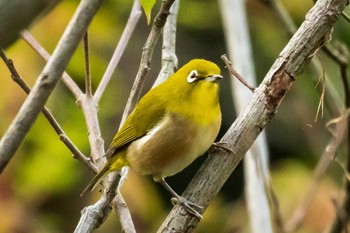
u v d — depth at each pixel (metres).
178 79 9.03
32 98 4.29
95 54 14.86
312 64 10.65
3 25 3.64
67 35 4.34
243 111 7.28
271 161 17.69
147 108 9.10
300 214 9.63
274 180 14.67
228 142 7.22
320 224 13.43
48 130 14.13
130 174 14.74
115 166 9.28
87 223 6.89
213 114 8.89
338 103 10.97
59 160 14.30
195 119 8.84
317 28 7.00
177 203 7.10
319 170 9.75
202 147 9.00
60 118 14.29
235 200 18.39
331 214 13.45
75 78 14.61
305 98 15.17
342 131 9.32
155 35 7.52
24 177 14.39
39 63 13.49
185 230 7.07
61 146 14.24
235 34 10.77
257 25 17.69
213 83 8.84
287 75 7.06
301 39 7.04
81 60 14.51
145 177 15.97
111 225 14.76
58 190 14.74
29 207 14.62
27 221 14.53
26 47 13.42
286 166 15.36
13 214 14.39
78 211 15.60
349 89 9.75
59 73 4.32
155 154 8.98
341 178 13.96
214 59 19.08
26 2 3.66
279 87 7.10
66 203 15.53
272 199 9.13
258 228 8.82
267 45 17.72
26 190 14.48
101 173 8.15
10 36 3.68
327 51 9.55
